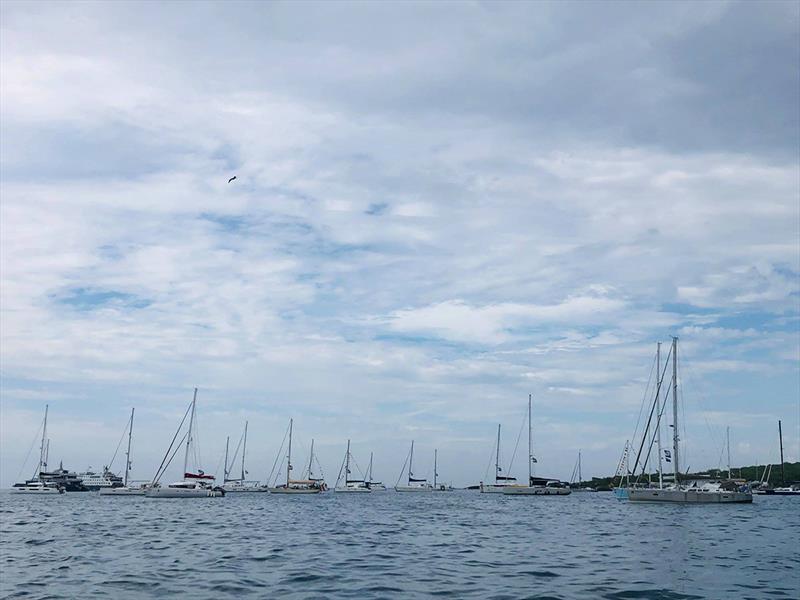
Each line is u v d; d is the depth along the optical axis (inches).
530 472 6520.7
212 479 5556.1
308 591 1000.9
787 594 1004.6
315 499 5462.6
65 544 1664.6
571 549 1576.0
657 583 1087.0
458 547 1615.4
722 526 2297.0
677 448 3747.5
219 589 1011.9
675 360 3784.5
